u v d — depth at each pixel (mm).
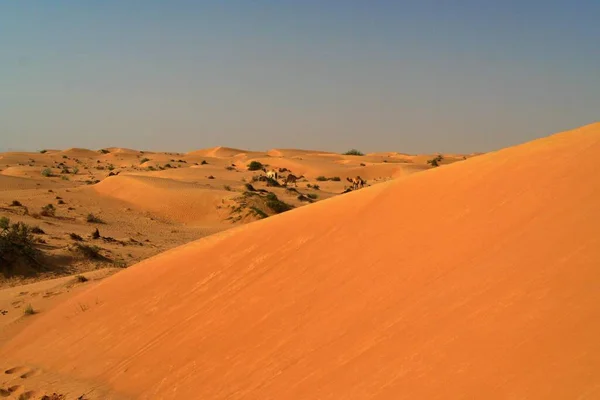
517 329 5246
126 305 11609
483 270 6473
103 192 55500
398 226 8578
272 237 10750
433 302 6516
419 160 133500
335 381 6230
